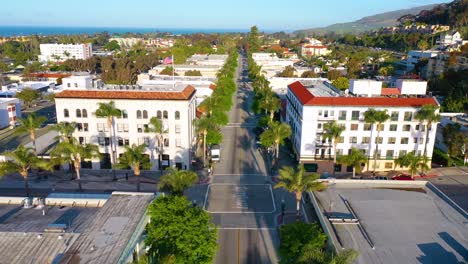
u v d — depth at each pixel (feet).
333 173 244.63
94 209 143.33
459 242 126.21
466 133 262.88
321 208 149.38
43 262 103.40
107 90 248.11
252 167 263.29
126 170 253.03
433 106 240.12
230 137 335.67
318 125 251.60
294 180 157.38
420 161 245.86
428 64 553.64
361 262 113.60
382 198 160.04
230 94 443.32
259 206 203.72
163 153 250.57
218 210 198.39
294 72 593.83
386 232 131.34
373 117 229.86
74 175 242.58
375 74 620.90
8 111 335.26
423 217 143.33
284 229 132.57
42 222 130.72
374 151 254.06
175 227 122.11
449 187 233.14
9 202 148.36
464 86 387.55
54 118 387.55
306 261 102.27
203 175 246.68
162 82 359.66
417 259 115.85
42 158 235.20
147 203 135.44
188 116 245.04
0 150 262.26
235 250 161.79
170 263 108.17
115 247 106.73
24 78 582.35
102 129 247.50
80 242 109.19
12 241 112.78
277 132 253.24
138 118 245.24
